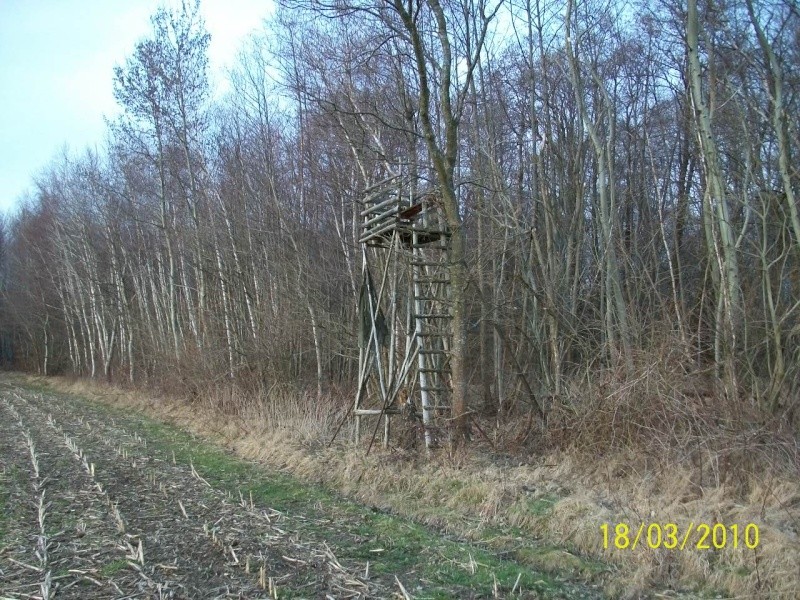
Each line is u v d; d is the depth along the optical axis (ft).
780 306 33.42
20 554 20.21
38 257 134.82
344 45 55.36
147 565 19.29
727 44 42.37
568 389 38.45
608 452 29.96
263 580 18.01
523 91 57.52
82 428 49.60
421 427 35.42
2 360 166.30
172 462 36.47
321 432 40.91
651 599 18.53
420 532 23.67
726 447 25.68
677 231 51.06
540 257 43.80
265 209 65.77
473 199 52.44
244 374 59.88
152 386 78.33
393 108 49.16
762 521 20.99
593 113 57.36
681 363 30.73
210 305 74.23
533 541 23.11
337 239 62.64
